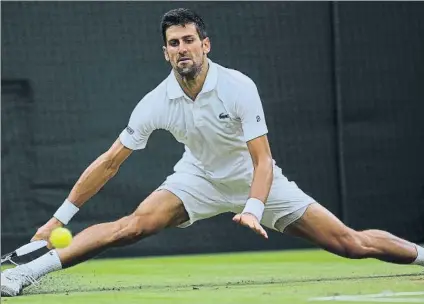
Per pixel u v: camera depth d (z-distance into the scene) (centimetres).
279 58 3322
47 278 2477
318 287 2083
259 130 2009
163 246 3262
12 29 3145
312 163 3344
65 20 3183
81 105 3189
